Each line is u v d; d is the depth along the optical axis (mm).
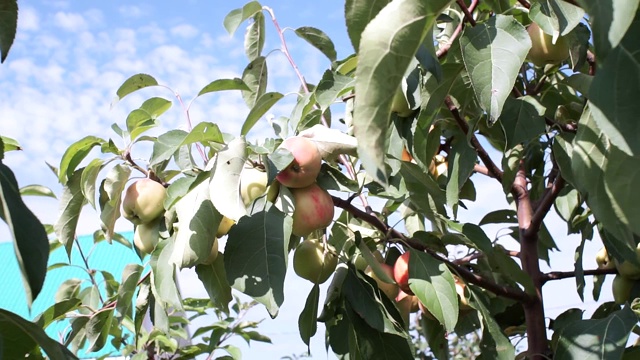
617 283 2670
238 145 1755
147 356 4082
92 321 2408
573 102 2352
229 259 1765
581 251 2516
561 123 2152
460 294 2498
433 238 2312
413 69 1973
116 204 2137
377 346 2145
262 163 1906
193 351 4180
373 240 2299
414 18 979
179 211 1816
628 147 979
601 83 1009
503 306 2768
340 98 2299
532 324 2436
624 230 1208
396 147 2203
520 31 1758
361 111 965
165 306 2129
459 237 2455
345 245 2326
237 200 1706
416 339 5996
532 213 2707
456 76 1975
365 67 968
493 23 1782
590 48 2387
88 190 2088
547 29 1908
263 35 2994
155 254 1964
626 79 999
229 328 4367
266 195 1849
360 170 2574
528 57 2299
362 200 2512
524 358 2607
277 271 1738
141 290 2305
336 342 2268
